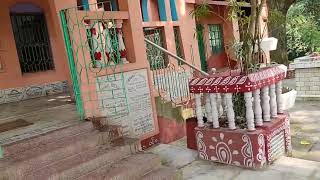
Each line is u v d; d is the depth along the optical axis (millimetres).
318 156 5273
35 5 9219
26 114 6289
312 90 9016
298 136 6312
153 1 9758
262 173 4621
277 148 5070
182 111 7105
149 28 9195
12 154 4250
